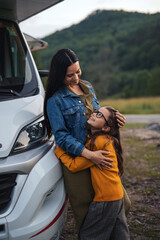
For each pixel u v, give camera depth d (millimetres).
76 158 2199
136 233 2893
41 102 2432
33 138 2182
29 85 2596
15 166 1940
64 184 2311
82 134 2270
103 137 2223
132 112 19562
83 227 2275
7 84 2537
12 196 1958
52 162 2186
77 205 2273
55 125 2182
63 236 2842
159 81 66688
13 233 1940
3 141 1993
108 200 2160
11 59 2941
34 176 2018
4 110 2172
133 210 3365
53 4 3410
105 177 2166
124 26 127375
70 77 2207
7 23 3096
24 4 3277
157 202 3578
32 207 1979
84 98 2305
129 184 4148
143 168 4840
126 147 6316
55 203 2189
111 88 86375
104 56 102938
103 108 2230
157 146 6273
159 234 2875
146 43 102438
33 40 4641
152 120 11883
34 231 1988
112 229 2232
